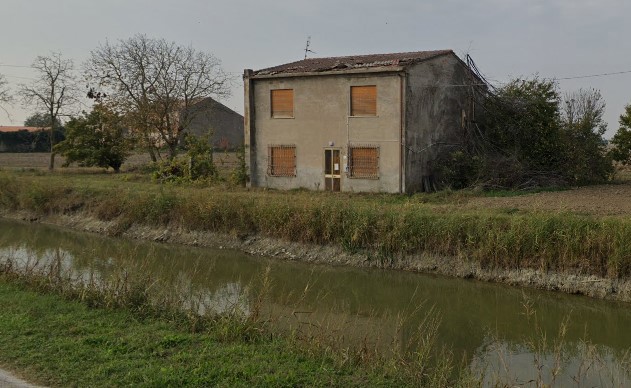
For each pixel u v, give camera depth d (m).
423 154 23.72
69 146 38.31
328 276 14.45
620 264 11.88
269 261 15.99
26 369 6.25
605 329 10.41
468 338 9.84
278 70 25.55
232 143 56.31
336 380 6.25
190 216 18.88
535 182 23.36
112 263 13.62
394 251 14.86
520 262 13.20
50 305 8.85
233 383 5.94
